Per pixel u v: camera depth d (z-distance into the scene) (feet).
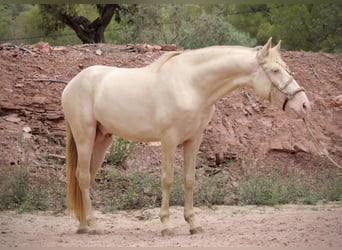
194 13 106.93
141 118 30.42
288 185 44.83
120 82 31.09
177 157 48.52
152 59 56.18
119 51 58.23
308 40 96.68
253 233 29.76
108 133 32.55
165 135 29.81
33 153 46.62
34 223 35.17
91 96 31.86
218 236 29.35
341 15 91.91
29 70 53.31
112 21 116.16
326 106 55.93
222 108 53.67
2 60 53.72
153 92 30.22
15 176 41.73
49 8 87.81
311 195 43.50
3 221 35.47
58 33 116.67
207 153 49.34
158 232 31.94
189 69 29.94
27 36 114.52
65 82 52.49
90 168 33.01
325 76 59.31
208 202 41.60
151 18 93.40
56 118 49.62
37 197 40.11
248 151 50.29
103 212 39.04
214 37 87.97
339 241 27.09
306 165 50.21
